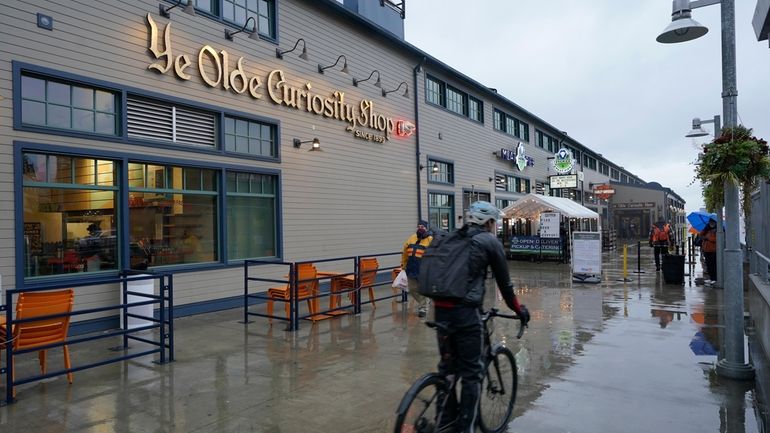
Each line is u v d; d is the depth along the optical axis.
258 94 10.84
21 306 5.21
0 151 6.95
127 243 8.40
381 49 15.07
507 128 24.06
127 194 8.45
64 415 4.64
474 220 3.68
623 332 7.79
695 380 5.49
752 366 5.58
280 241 11.30
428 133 17.28
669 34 6.44
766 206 7.54
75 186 7.83
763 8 5.12
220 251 10.05
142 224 8.78
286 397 5.09
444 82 18.55
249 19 10.41
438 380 3.54
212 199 10.06
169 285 6.36
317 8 12.64
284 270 11.38
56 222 7.64
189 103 9.46
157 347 7.10
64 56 7.66
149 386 5.43
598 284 13.45
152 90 8.86
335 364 6.22
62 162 7.72
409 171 16.16
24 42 7.22
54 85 7.66
